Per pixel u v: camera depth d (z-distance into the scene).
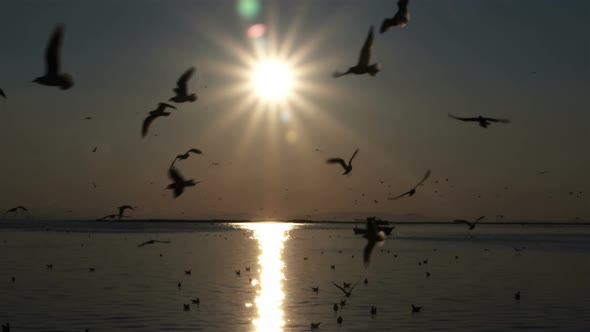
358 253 144.88
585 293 73.69
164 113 23.19
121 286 76.75
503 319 56.03
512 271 100.50
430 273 96.12
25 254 131.12
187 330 50.81
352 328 51.94
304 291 73.44
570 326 53.22
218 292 72.12
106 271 95.12
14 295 68.25
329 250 157.62
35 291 71.56
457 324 53.78
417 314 58.22
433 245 183.50
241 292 72.19
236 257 130.50
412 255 138.25
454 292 73.56
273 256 134.50
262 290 74.19
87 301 64.19
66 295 68.50
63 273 91.31
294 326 52.88
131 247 162.50
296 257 131.38
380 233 19.81
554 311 60.34
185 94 23.56
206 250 155.75
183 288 75.44
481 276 91.88
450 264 113.69
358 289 75.69
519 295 69.31
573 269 104.94
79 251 143.12
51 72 18.19
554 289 77.25
